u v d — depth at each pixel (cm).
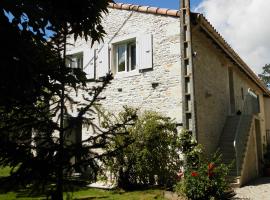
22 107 326
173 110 1043
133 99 1139
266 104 2275
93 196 867
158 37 1111
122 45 1225
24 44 294
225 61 1444
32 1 293
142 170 977
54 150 322
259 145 1673
